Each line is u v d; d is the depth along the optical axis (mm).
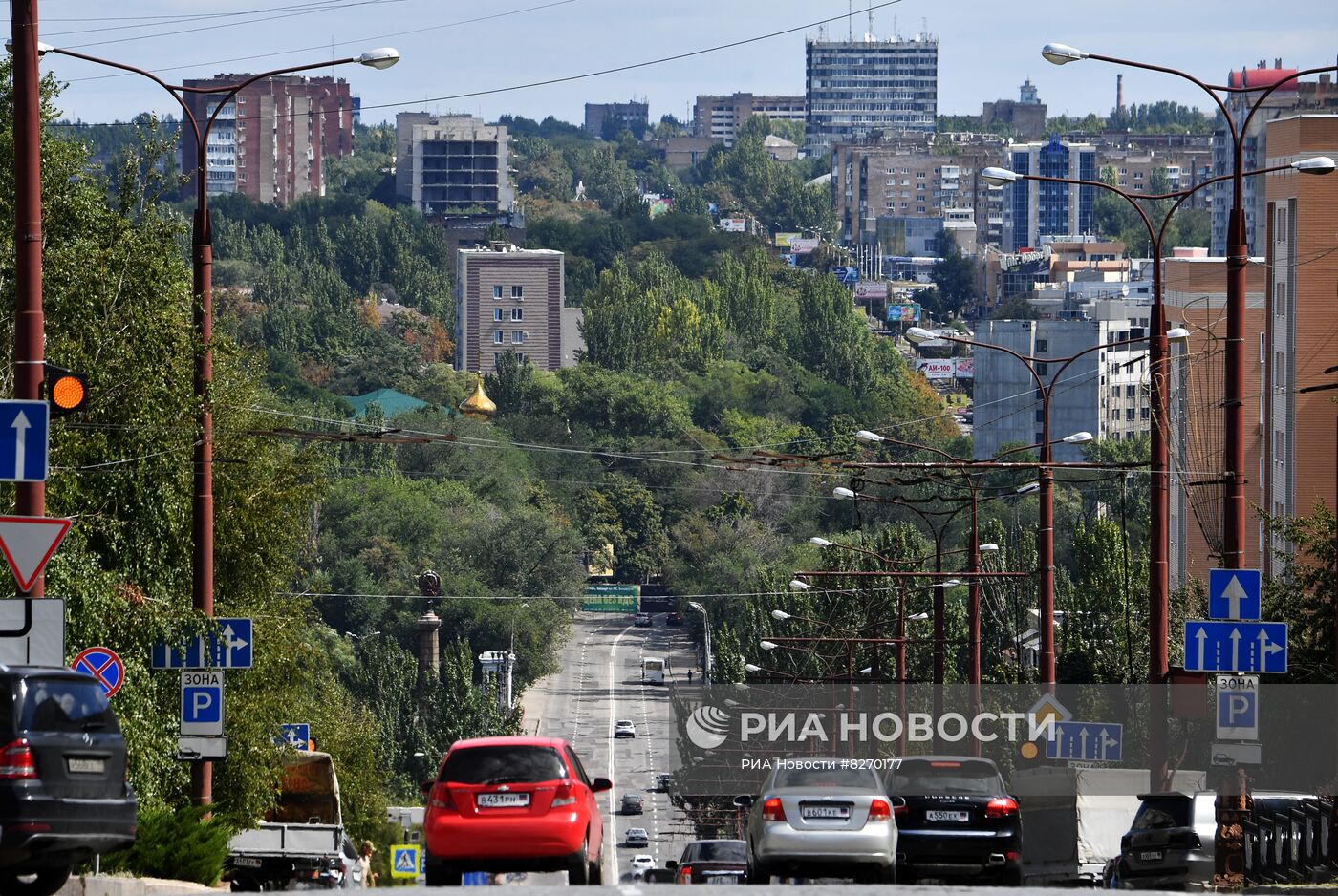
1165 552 102562
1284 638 82938
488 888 48312
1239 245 88062
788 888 49031
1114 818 125375
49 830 48562
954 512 148875
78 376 64938
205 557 90750
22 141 66812
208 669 87812
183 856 73625
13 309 85500
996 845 73562
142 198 91625
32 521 62750
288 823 117438
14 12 67188
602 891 47594
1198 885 85500
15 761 48469
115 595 84812
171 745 90562
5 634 61156
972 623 146500
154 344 87375
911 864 73812
